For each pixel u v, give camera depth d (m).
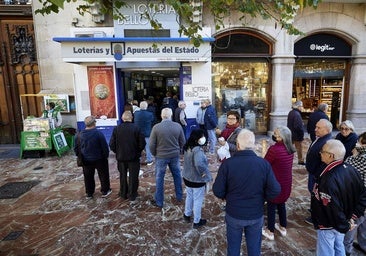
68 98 8.56
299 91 9.96
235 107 9.57
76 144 4.56
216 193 2.42
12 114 9.41
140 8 7.95
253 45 9.15
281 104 9.33
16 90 9.27
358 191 2.25
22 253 3.22
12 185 5.51
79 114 8.49
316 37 9.45
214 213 4.13
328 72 9.92
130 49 7.41
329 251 2.34
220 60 9.15
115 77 8.35
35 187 5.38
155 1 7.86
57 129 7.87
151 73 10.50
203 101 7.71
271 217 3.36
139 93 10.58
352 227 2.37
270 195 2.37
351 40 9.47
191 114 8.68
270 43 9.20
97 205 4.49
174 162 4.36
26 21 8.86
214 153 7.45
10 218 4.11
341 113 10.23
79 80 8.34
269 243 3.32
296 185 5.17
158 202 4.36
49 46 8.58
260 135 9.77
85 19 8.25
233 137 3.78
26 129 7.49
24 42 9.00
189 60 7.57
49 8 2.67
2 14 8.62
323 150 2.36
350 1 8.91
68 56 7.36
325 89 10.05
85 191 5.11
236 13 8.62
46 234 3.64
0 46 9.02
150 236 3.54
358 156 2.79
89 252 3.22
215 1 3.10
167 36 8.14
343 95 10.09
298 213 4.08
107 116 8.52
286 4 3.09
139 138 4.44
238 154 2.40
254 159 2.36
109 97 8.45
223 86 9.39
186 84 8.55
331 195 2.19
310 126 5.95
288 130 3.19
